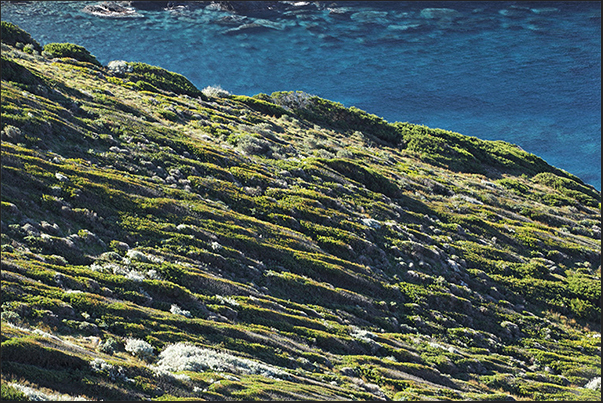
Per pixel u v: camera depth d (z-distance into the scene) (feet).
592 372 148.46
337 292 142.10
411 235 190.29
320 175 209.15
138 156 160.15
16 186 115.55
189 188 156.87
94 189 128.67
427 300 158.92
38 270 93.15
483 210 241.35
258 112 303.68
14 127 132.87
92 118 172.04
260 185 180.14
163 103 228.84
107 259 110.22
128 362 78.95
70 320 85.35
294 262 146.72
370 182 223.51
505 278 188.65
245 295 121.70
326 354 115.34
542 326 170.09
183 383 80.02
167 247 125.18
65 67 233.96
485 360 140.46
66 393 68.85
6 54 212.43
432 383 119.85
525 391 130.41
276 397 84.28
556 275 202.59
